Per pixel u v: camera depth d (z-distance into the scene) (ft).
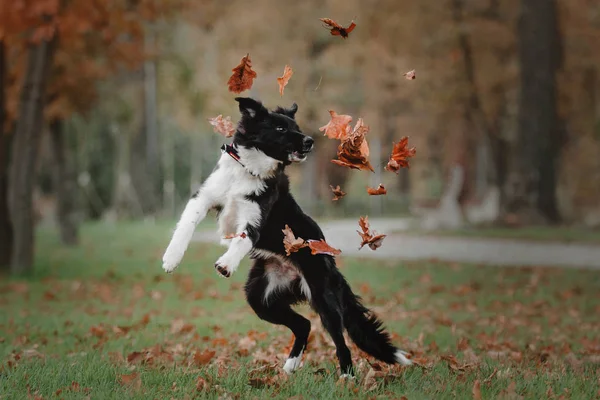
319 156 133.28
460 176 98.17
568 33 99.45
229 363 22.44
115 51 61.98
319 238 20.97
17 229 52.54
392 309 38.73
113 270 56.54
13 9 45.65
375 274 53.88
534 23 90.53
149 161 126.93
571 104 106.93
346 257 65.77
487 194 120.06
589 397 18.42
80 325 31.96
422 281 50.21
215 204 20.29
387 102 117.39
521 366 22.50
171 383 19.22
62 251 73.05
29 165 52.39
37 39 46.85
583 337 30.01
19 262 52.54
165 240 86.69
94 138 123.44
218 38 98.07
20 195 52.42
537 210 91.04
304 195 140.05
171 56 84.99
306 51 107.24
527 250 69.56
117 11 51.96
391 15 98.58
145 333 29.68
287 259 20.67
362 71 110.73
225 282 48.75
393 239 82.58
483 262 61.16
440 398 17.76
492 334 30.48
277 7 103.30
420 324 33.73
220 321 33.30
